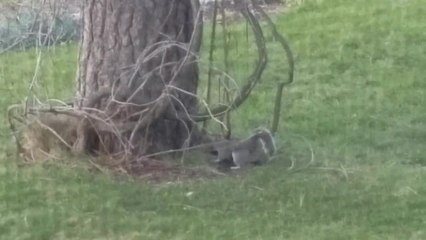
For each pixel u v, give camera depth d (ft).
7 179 37.27
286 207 34.83
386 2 67.92
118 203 35.14
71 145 39.22
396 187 36.65
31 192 36.19
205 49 57.16
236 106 39.45
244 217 34.04
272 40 60.39
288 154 40.63
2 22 59.00
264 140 39.93
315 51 58.23
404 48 58.13
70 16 62.18
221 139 40.55
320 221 33.68
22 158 39.52
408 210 34.60
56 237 32.78
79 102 39.60
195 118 39.01
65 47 60.39
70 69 55.42
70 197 35.73
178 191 36.24
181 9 38.88
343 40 60.08
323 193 36.04
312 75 53.83
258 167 38.99
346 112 47.26
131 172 37.86
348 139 43.01
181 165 38.55
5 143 41.47
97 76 38.81
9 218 34.12
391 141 42.70
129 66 38.19
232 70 52.16
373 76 53.47
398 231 32.91
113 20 38.40
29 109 39.65
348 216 34.06
